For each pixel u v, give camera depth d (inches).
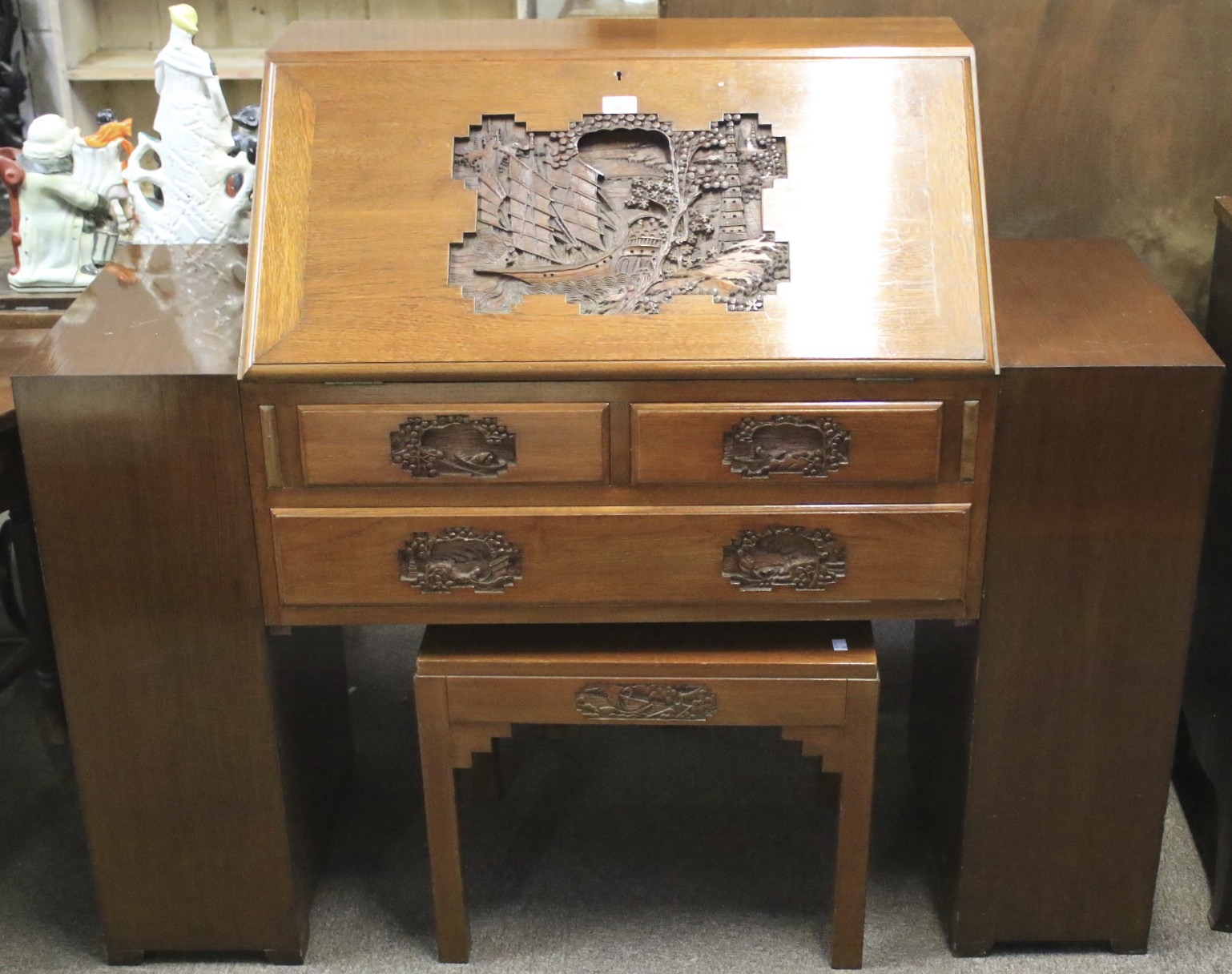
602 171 61.6
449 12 119.0
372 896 73.9
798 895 73.6
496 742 78.7
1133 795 66.1
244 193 73.7
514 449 59.2
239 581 61.9
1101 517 60.9
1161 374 58.7
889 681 90.3
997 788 66.1
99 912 68.6
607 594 61.7
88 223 77.1
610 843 77.3
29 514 79.2
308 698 71.3
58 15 114.8
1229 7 74.9
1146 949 69.6
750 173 61.1
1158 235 80.8
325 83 62.2
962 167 60.7
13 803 81.0
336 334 58.5
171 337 61.8
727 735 86.4
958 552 61.1
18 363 70.8
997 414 59.2
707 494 60.1
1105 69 77.0
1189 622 62.8
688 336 58.2
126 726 64.7
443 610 62.3
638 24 68.1
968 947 69.2
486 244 60.4
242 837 66.8
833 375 57.9
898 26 66.8
